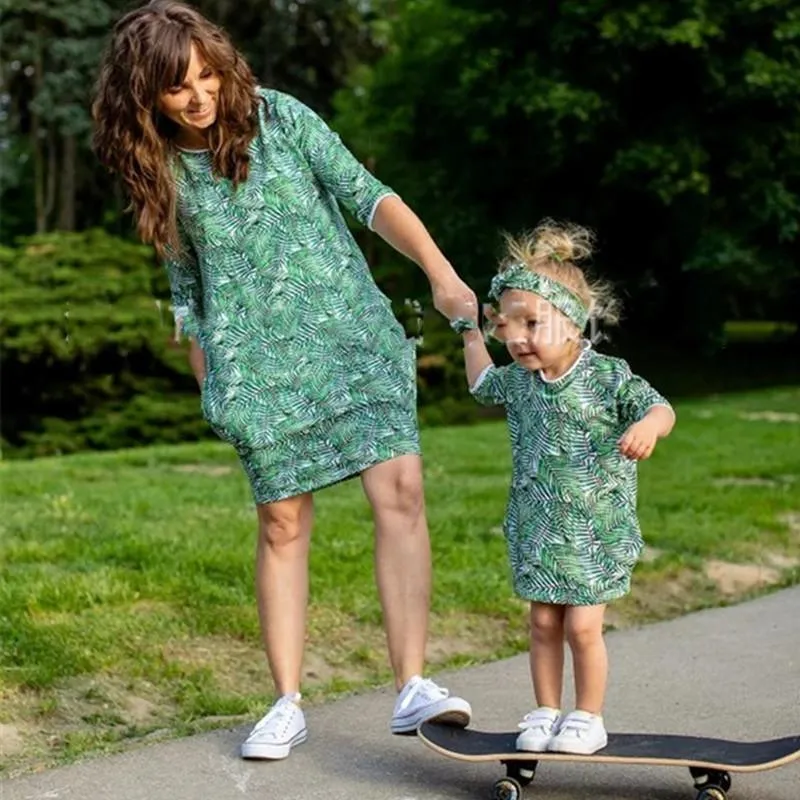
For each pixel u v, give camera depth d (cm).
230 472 1340
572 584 432
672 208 2714
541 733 435
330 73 3691
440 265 480
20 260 2294
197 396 2317
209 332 489
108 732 530
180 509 998
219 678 597
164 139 477
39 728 527
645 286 2928
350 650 651
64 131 3362
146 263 2389
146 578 708
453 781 466
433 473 1274
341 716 548
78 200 3694
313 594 709
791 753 416
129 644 609
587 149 2697
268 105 484
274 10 3581
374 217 484
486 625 706
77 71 3338
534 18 2612
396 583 484
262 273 482
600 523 434
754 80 2505
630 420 431
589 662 435
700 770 431
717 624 723
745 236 2694
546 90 2530
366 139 2964
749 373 2988
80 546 809
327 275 485
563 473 434
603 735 436
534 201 2812
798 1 2538
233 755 495
